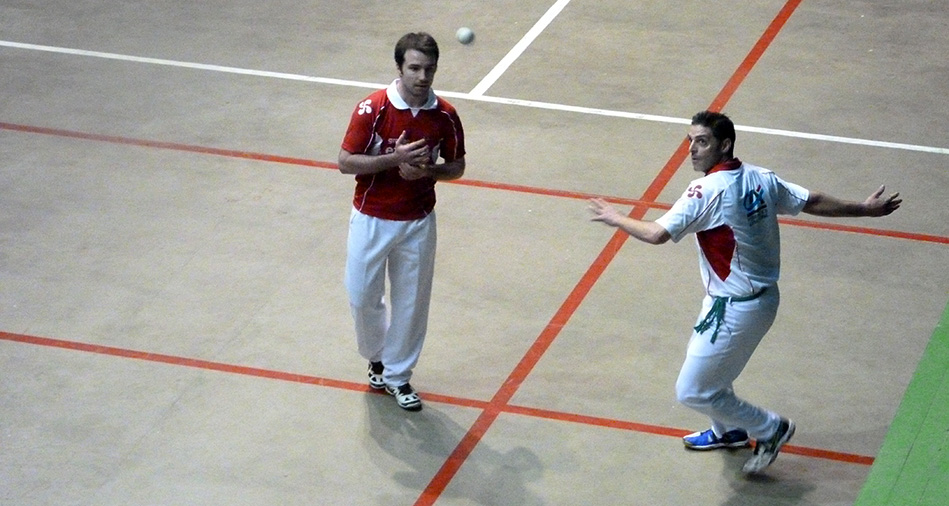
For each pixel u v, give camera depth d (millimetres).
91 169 20328
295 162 20594
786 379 15062
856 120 21984
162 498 13070
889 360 15398
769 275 12508
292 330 16125
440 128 13156
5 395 14711
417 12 26875
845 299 16766
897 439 12531
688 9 26891
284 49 25000
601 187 19828
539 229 18641
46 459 13641
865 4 27078
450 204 19359
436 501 13055
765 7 27000
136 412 14469
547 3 27391
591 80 23641
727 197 12102
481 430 14234
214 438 14055
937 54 24578
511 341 15914
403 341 14227
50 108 22422
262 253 17938
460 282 17250
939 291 16938
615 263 17719
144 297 16797
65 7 27156
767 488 13258
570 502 13039
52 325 16125
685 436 13945
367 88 23250
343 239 18328
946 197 19438
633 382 15047
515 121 22078
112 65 24250
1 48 24922
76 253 17859
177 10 27062
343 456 13789
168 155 20828
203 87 23344
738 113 22281
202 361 15445
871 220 18875
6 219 18750
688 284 17188
